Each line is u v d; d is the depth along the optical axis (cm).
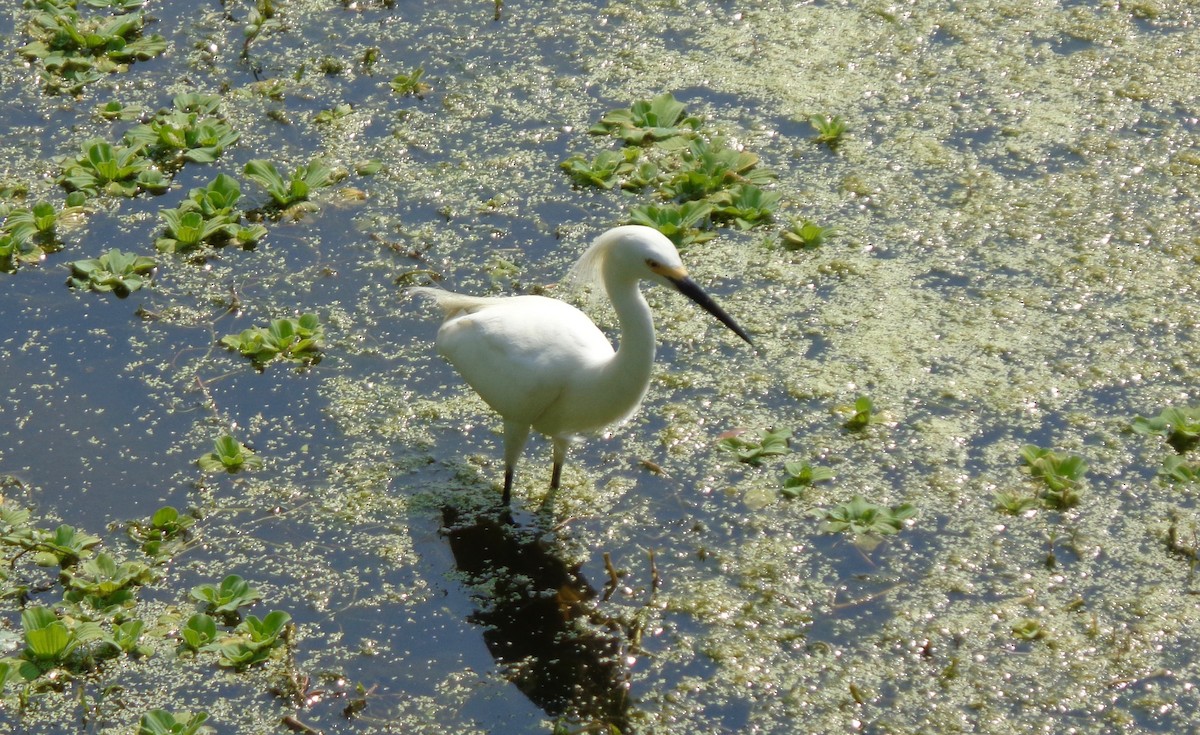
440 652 865
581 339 922
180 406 1067
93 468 1004
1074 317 1152
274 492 989
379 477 1007
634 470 1016
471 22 1600
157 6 1620
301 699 820
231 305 1172
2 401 1065
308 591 909
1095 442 1024
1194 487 973
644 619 886
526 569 932
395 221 1279
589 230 1267
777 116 1434
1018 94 1455
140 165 1327
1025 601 888
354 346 1134
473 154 1377
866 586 906
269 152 1378
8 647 847
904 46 1545
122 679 832
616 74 1505
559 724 801
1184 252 1220
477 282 1200
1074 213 1277
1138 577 907
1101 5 1612
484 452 1038
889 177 1338
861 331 1145
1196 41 1536
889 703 817
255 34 1547
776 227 1275
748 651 858
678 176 1312
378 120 1426
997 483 989
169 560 924
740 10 1623
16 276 1202
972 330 1142
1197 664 839
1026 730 797
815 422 1052
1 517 942
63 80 1467
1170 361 1101
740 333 870
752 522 962
